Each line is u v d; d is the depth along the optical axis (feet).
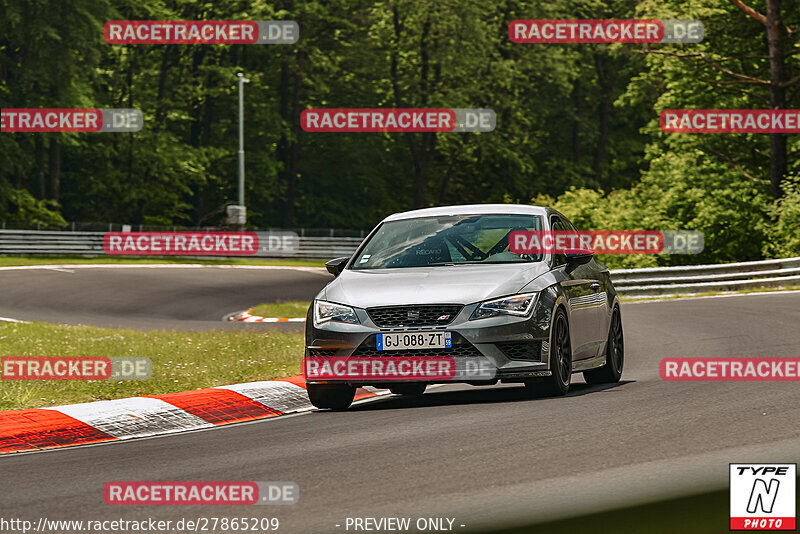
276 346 106.52
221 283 269.85
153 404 72.38
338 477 48.80
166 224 421.59
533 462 50.29
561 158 522.88
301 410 75.82
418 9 442.09
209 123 465.88
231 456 55.93
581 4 460.14
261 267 338.54
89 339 109.50
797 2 273.54
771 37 265.95
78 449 61.36
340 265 77.77
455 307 68.80
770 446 52.49
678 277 205.26
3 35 378.32
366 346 69.21
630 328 134.92
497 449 53.83
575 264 78.07
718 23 290.56
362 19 476.95
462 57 447.42
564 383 72.84
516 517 40.40
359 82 482.69
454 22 440.04
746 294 190.70
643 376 87.40
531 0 460.14
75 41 378.12
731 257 264.52
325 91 468.34
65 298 220.43
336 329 69.97
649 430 57.77
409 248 76.74
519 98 479.00
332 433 62.18
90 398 79.61
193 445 60.54
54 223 363.15
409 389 82.17
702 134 280.72
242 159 386.52
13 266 297.94
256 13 432.25
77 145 410.31
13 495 47.85
